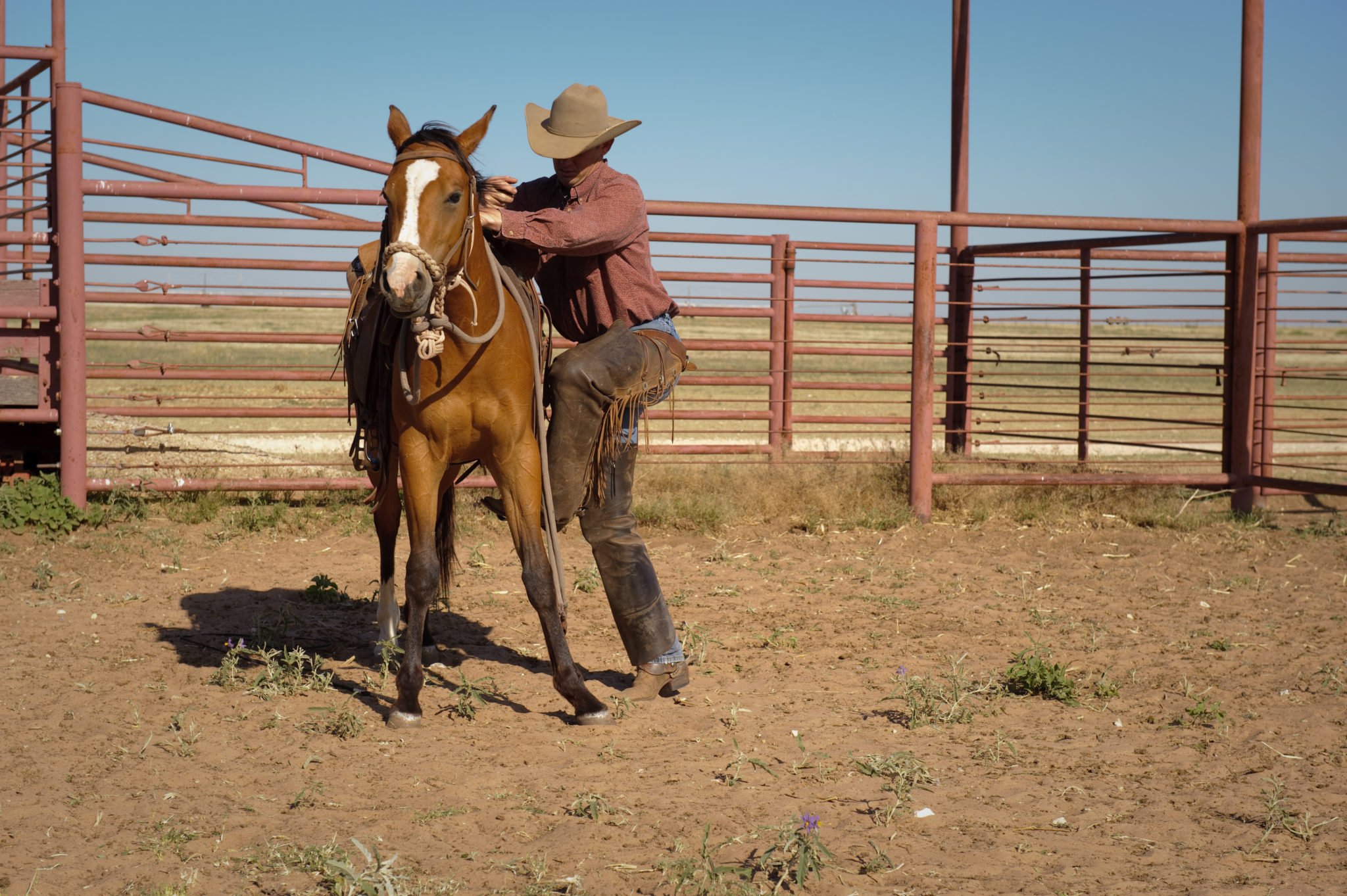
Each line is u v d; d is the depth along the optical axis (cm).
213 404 1686
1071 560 792
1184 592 702
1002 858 329
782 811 364
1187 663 548
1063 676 499
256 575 714
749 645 582
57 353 855
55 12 947
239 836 338
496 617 633
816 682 518
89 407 852
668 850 332
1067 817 362
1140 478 933
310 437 1375
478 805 367
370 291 518
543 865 317
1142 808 371
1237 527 901
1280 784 386
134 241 827
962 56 1168
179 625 595
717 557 795
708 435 1500
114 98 807
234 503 909
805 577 739
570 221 447
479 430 440
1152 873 320
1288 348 972
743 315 1022
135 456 1054
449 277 411
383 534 545
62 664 520
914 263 892
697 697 495
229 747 417
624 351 466
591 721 451
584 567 755
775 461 974
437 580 461
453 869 319
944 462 1088
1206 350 964
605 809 361
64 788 375
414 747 423
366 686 498
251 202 828
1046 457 1241
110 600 643
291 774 392
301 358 3141
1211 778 400
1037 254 1098
